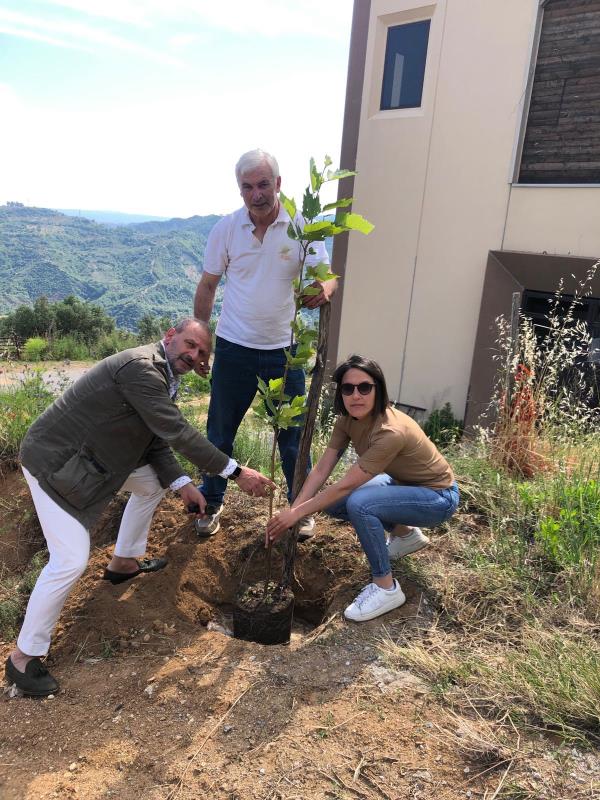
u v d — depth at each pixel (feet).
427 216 29.30
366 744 7.36
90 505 8.95
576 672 7.98
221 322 12.00
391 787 6.74
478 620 9.77
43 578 8.72
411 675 8.54
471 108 27.27
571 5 24.29
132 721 8.11
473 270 28.35
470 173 27.76
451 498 10.34
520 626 9.52
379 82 29.96
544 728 7.42
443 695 8.09
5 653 10.21
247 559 12.55
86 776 7.28
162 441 10.37
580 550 10.62
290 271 11.26
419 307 30.17
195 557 12.53
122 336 78.74
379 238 30.99
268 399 9.80
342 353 33.06
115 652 9.82
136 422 8.95
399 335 30.99
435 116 28.30
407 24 28.81
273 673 8.79
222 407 12.30
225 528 13.29
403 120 29.30
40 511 8.77
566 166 25.53
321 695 8.27
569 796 6.45
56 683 8.92
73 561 8.71
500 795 6.55
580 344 25.03
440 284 29.37
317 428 19.53
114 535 13.38
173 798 6.82
